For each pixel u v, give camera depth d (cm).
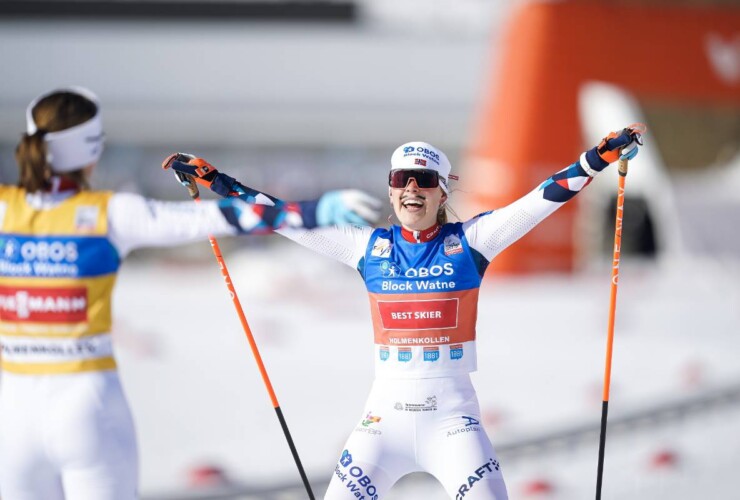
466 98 8181
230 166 8012
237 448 2506
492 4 8394
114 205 1202
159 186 7781
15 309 1200
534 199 1306
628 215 6034
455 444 1289
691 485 2223
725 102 5741
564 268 5391
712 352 3803
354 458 1305
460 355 1330
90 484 1170
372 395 1351
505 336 4034
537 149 5403
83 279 1195
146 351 3681
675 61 5672
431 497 2095
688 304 4538
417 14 8462
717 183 5791
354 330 4100
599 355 3719
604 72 5538
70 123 1235
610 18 5578
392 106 8131
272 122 8056
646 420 2748
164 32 8238
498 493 1255
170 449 2503
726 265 5456
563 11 5494
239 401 3023
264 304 4666
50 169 1228
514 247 5334
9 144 7875
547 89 5425
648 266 5669
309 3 8450
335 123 8100
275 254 6222
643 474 2319
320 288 4938
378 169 8088
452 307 1326
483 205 5516
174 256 7325
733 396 3038
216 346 3809
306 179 7950
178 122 7950
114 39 8131
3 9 8175
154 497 1988
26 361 1195
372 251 1356
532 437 2500
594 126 5475
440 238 1345
